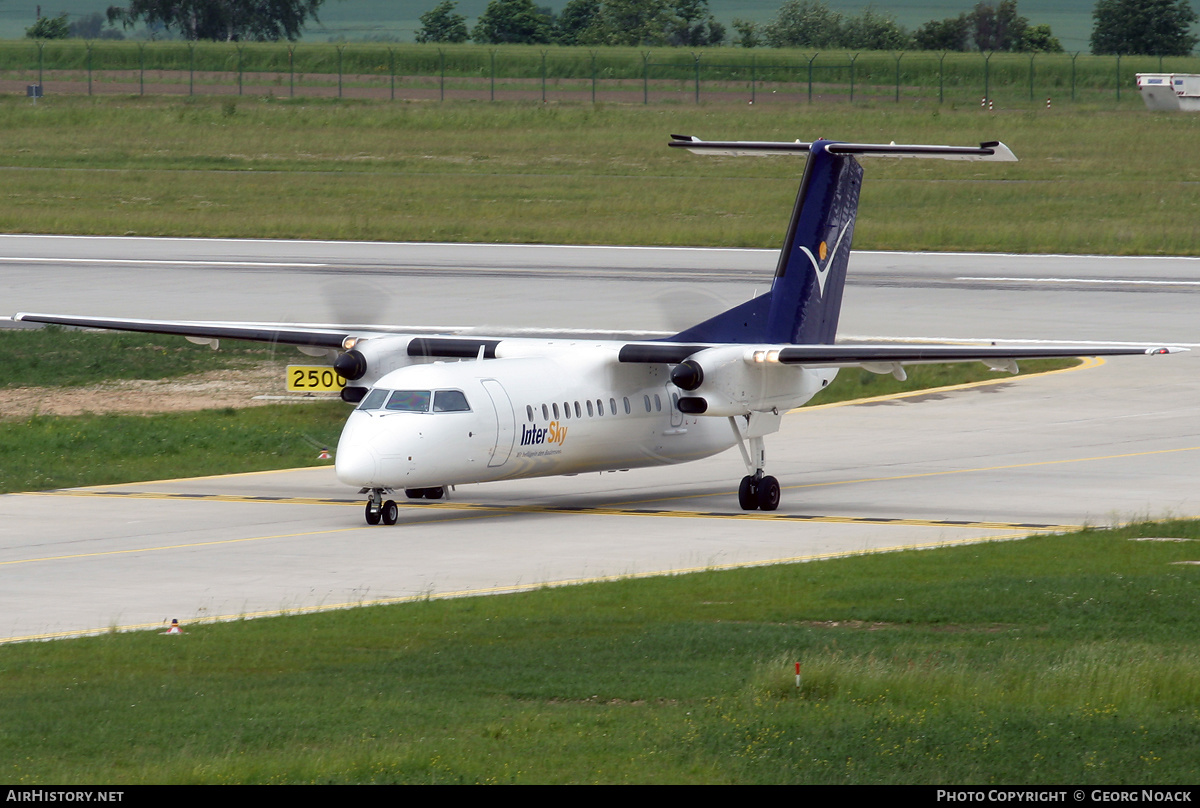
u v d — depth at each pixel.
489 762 42.72
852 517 90.88
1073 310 175.50
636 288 190.75
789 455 115.31
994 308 176.75
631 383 94.81
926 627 61.66
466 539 83.62
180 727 46.47
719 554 79.38
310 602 67.69
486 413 86.62
